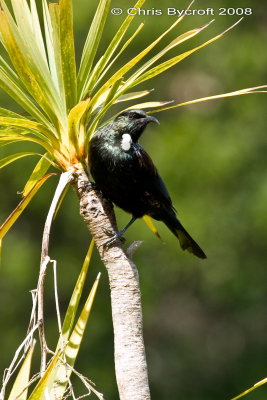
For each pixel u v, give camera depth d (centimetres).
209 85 1738
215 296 1683
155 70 445
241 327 1739
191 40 1639
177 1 1608
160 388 1684
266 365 1680
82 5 1516
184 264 1581
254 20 1719
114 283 424
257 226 1536
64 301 1560
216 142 1588
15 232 1567
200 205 1554
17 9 445
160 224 1492
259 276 1628
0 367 1497
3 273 1529
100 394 368
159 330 1758
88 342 1533
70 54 436
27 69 429
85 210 446
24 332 1520
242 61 1667
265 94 1683
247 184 1583
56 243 1580
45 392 371
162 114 1711
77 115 427
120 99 510
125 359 405
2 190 1560
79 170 452
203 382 1694
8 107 1490
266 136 1648
